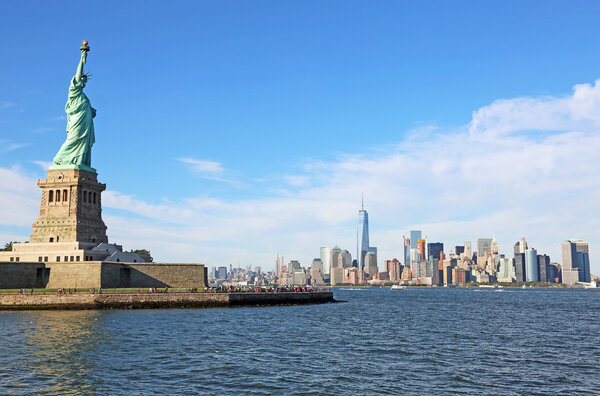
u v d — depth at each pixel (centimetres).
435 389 5791
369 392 5634
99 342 8200
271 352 7838
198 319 11719
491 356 7888
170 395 5369
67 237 16538
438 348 8594
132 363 6738
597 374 6669
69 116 17525
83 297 13488
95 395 5303
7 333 9006
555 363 7381
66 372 6172
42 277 15062
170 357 7181
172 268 16412
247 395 5425
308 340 9169
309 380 6088
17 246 16725
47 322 10556
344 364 7056
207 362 6931
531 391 5769
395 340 9462
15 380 5778
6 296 13262
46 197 17075
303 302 18525
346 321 12800
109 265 15138
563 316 16288
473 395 5575
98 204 17862
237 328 10450
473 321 13812
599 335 10825
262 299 16500
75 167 17000
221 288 16688
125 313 12688
